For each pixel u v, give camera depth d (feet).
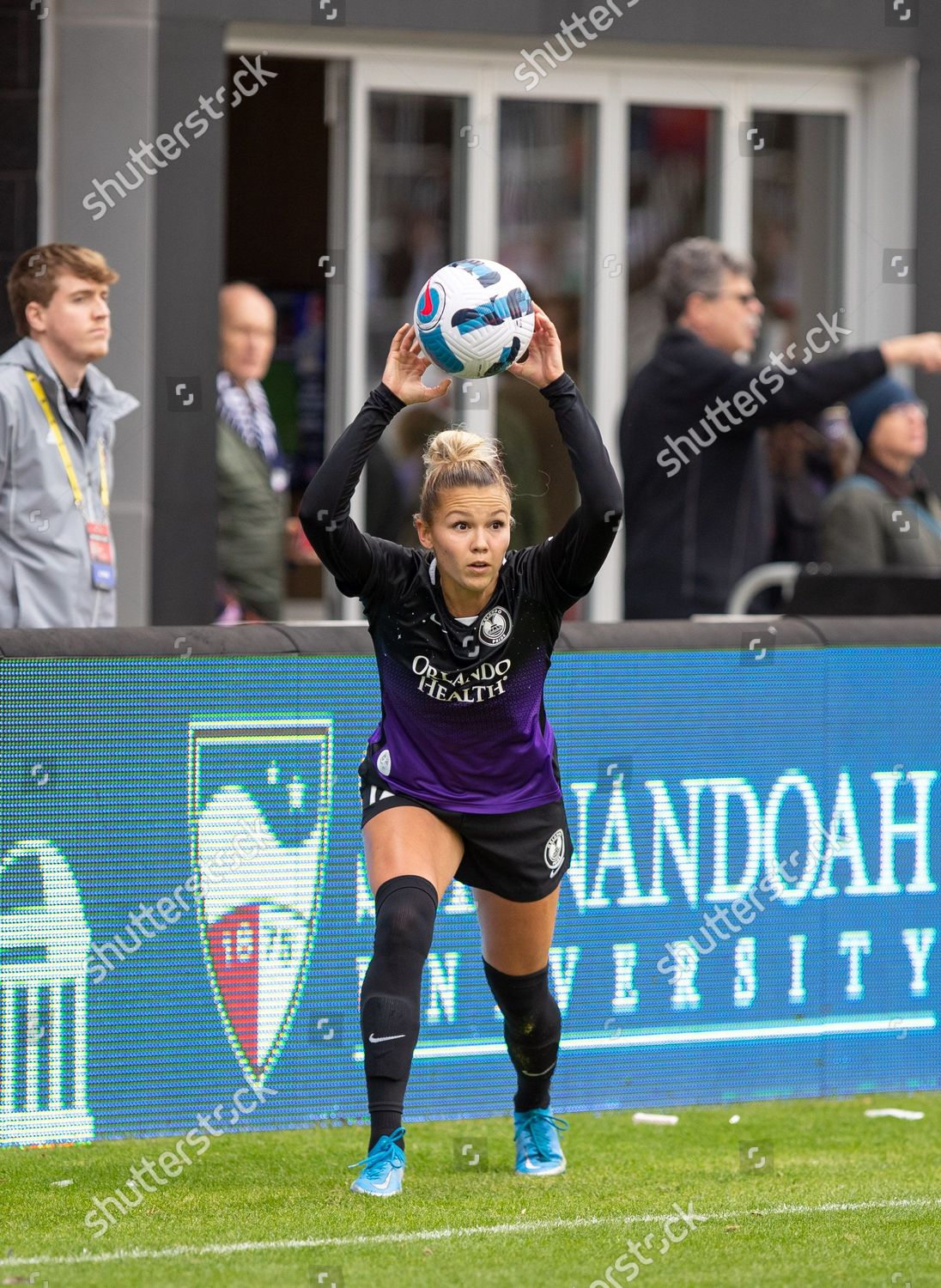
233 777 62.23
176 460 94.68
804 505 105.60
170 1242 49.98
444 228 106.42
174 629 61.41
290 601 109.09
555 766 54.70
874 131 111.34
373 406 52.34
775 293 112.06
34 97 92.58
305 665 62.85
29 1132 60.29
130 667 60.75
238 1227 51.37
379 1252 48.93
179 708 61.41
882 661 70.59
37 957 60.13
